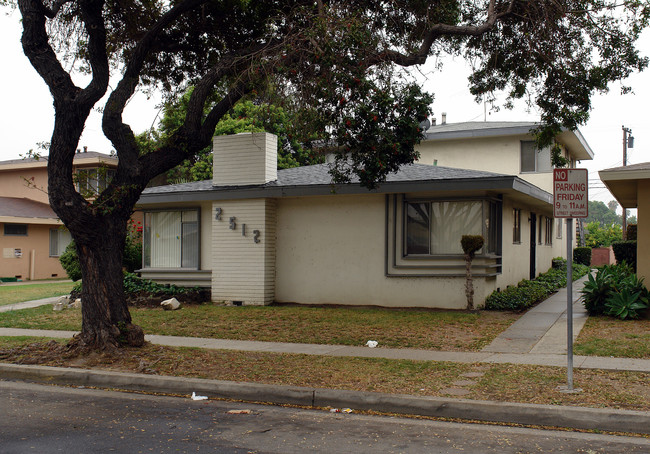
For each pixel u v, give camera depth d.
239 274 17.09
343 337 11.78
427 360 9.60
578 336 11.30
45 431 6.27
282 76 10.91
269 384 8.07
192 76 14.19
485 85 13.59
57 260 31.61
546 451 5.67
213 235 17.50
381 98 10.41
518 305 14.98
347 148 10.75
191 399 7.98
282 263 17.23
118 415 7.01
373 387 7.86
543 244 25.28
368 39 10.72
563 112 12.54
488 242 15.69
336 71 10.36
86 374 8.91
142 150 11.63
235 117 29.95
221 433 6.26
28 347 10.55
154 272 18.75
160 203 18.62
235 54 11.27
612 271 15.09
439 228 15.61
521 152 26.19
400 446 5.82
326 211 16.77
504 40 13.12
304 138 11.20
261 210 16.91
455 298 15.34
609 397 7.14
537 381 8.02
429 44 12.11
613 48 11.58
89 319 9.97
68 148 9.66
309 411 7.34
